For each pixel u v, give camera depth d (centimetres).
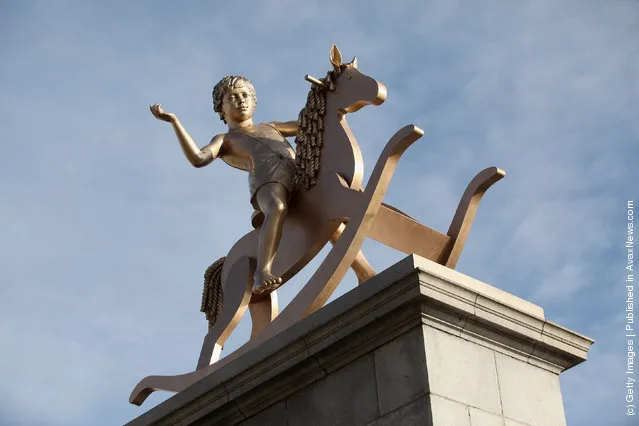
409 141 1148
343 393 1055
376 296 1035
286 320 1184
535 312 1102
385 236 1236
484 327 1053
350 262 1169
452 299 1027
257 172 1287
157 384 1319
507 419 1030
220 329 1309
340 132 1244
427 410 981
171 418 1179
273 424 1102
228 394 1132
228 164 1352
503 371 1055
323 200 1238
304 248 1254
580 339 1114
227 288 1329
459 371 1020
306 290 1181
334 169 1238
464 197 1243
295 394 1097
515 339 1074
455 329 1038
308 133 1270
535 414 1056
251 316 1338
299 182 1271
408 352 1020
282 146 1312
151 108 1298
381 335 1041
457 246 1226
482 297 1046
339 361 1068
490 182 1232
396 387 1016
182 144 1298
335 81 1263
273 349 1109
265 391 1110
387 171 1163
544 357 1096
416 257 1033
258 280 1238
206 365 1293
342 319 1058
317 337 1073
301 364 1084
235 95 1351
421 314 1017
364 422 1026
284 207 1261
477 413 1009
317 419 1066
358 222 1167
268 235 1247
